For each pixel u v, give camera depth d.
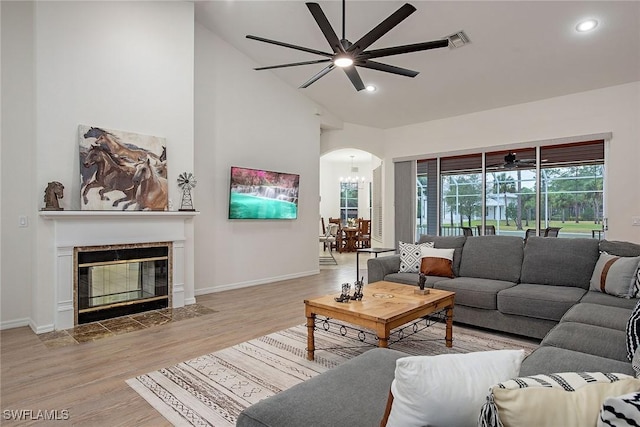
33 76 3.74
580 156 5.60
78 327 3.75
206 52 5.34
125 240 4.11
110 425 2.08
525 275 3.80
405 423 1.05
